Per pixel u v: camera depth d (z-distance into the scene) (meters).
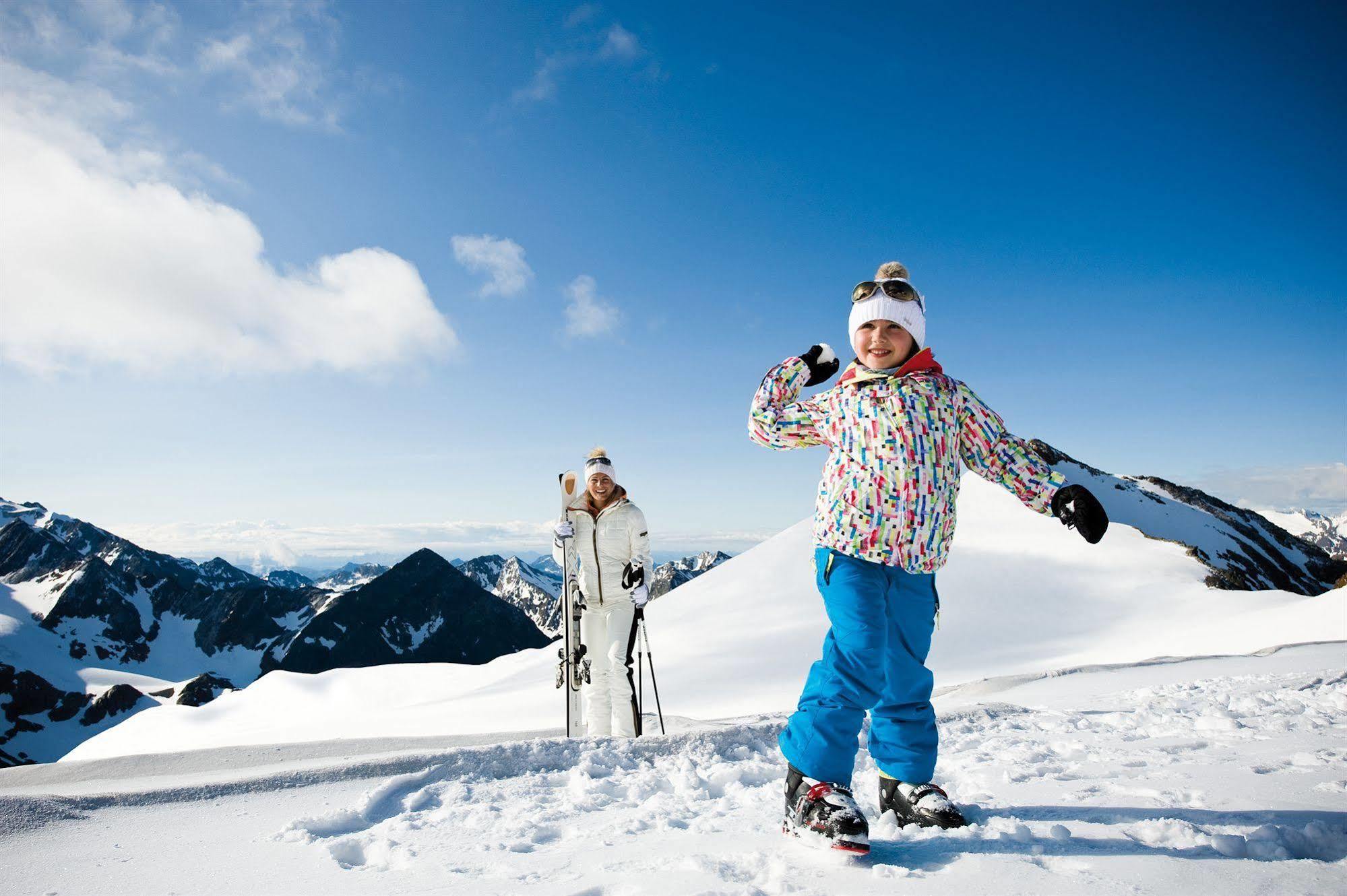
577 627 4.89
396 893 1.79
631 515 4.78
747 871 1.84
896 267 2.44
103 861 2.05
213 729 23.38
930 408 2.24
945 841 1.98
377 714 19.08
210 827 2.37
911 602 2.26
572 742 3.44
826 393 2.44
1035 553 35.09
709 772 3.17
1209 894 1.54
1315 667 6.67
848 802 1.94
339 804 2.64
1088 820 2.10
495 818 2.50
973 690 7.09
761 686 18.55
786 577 29.83
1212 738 3.47
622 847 2.13
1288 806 2.15
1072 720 4.37
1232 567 60.78
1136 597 29.02
